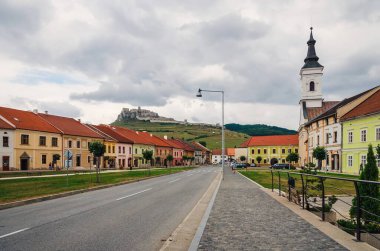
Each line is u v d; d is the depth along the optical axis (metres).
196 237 7.62
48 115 67.00
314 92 77.19
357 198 7.51
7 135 51.66
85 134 68.38
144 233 8.88
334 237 7.50
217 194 17.66
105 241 7.95
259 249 6.56
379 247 7.68
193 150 138.12
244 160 121.88
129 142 83.50
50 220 10.70
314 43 78.06
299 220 9.76
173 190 22.20
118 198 17.38
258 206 12.86
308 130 72.94
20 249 7.14
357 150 46.78
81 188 22.00
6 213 12.25
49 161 59.44
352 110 51.28
